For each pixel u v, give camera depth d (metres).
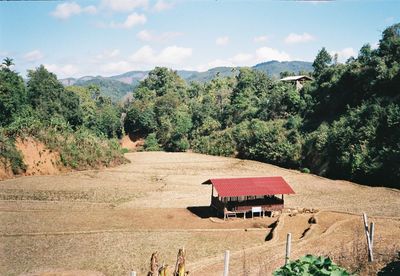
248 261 28.45
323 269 14.27
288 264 14.74
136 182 63.81
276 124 96.00
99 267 29.72
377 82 79.50
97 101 176.25
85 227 39.84
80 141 78.94
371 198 51.81
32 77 108.81
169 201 51.88
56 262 30.56
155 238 36.88
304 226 39.44
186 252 33.16
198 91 183.88
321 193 55.75
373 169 62.12
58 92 111.06
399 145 61.09
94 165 76.31
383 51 85.88
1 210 45.12
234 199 46.00
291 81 122.56
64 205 48.50
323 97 94.56
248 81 133.25
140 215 45.03
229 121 119.38
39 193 54.06
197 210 47.66
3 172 64.06
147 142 129.25
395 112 66.31
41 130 74.50
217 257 30.16
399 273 17.42
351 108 81.62
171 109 140.88
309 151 79.94
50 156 71.38
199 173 73.00
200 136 119.69
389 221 38.75
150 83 194.75
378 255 24.84
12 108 92.75
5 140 67.31
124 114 164.88
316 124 89.56
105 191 56.75
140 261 31.03
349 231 35.53
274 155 86.44
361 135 69.19
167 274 22.55
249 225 41.66
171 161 88.06
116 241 35.84
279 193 44.03
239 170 76.88
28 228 38.84
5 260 30.69
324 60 127.62
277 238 35.03
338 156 71.31
